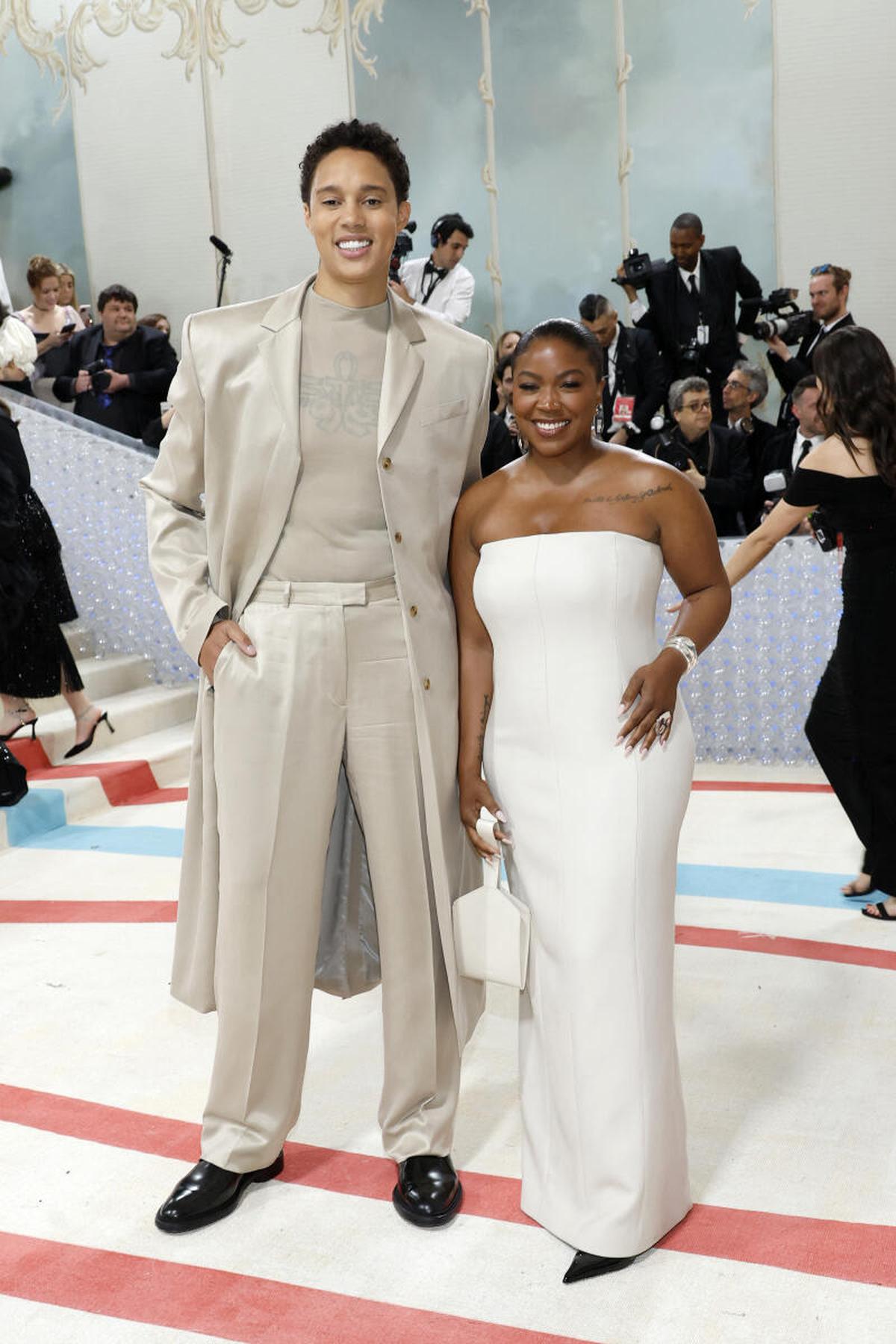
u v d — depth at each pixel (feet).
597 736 7.39
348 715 7.82
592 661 7.40
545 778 7.52
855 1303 7.22
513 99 26.45
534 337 7.15
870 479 11.75
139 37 28.71
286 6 27.58
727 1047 10.34
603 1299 7.33
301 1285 7.57
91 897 14.21
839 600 17.62
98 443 20.80
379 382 7.66
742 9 24.75
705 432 19.97
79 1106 9.78
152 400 23.73
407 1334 7.11
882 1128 9.05
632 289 22.31
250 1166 8.28
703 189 25.61
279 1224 8.19
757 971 11.73
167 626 21.06
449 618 8.00
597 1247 7.48
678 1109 7.77
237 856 7.80
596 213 26.32
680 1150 7.82
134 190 29.40
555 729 7.45
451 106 26.86
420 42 26.86
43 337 25.13
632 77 25.64
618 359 21.54
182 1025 11.09
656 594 7.59
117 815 17.20
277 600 7.77
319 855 7.96
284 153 28.19
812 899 13.39
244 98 28.22
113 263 29.84
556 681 7.43
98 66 29.12
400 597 7.68
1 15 29.53
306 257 28.53
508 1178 8.59
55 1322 7.34
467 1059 10.32
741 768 18.35
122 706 19.72
